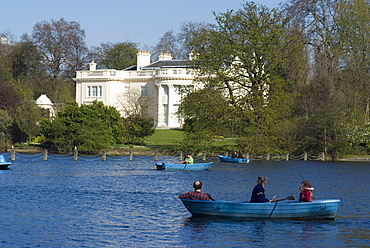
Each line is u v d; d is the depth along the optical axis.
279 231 26.42
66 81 135.88
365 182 46.69
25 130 88.38
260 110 69.12
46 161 68.19
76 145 81.12
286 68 72.81
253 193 29.05
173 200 35.72
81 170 56.62
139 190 40.69
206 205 28.78
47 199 36.06
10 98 97.31
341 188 42.50
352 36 79.94
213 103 70.25
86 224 28.05
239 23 71.19
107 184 44.41
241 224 27.75
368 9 80.44
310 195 28.88
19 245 24.00
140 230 26.70
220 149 76.94
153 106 114.31
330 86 76.00
